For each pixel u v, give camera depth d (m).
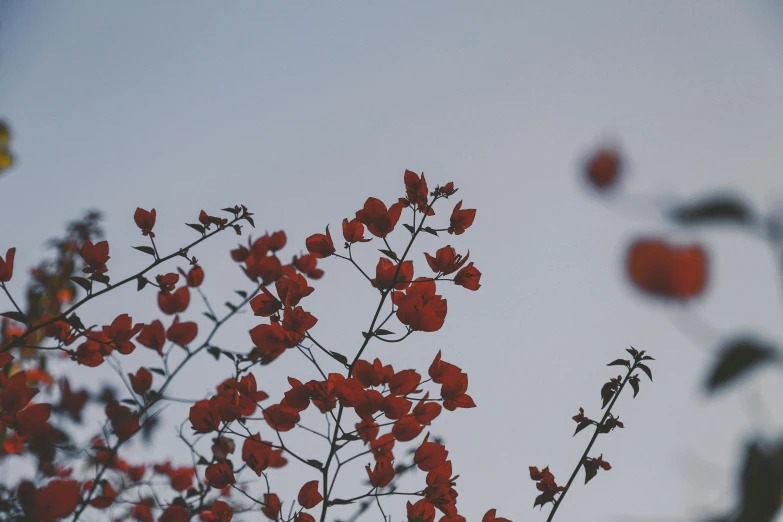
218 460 1.54
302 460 1.47
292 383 1.48
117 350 1.56
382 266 1.51
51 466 1.56
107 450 1.59
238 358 1.60
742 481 0.49
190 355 1.63
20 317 1.48
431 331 1.48
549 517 1.50
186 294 1.67
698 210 0.47
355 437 1.47
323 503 1.46
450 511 1.50
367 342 1.49
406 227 1.50
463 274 1.52
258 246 1.65
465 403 1.50
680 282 0.45
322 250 1.52
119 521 1.64
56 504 1.49
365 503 1.54
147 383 1.64
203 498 1.61
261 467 1.53
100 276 1.51
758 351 0.48
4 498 1.50
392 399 1.46
